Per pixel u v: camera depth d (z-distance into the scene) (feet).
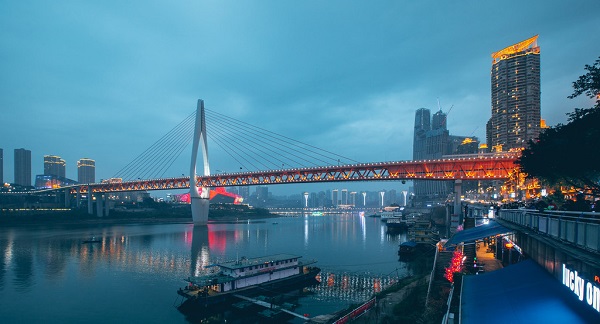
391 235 591.78
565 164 103.09
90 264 321.32
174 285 246.68
